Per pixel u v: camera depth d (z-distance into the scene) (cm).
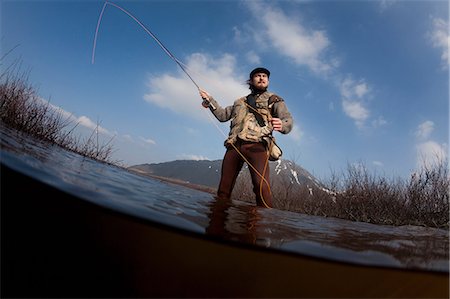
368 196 545
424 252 138
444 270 103
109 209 88
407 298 92
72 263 77
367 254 114
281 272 89
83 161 236
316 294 88
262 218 179
